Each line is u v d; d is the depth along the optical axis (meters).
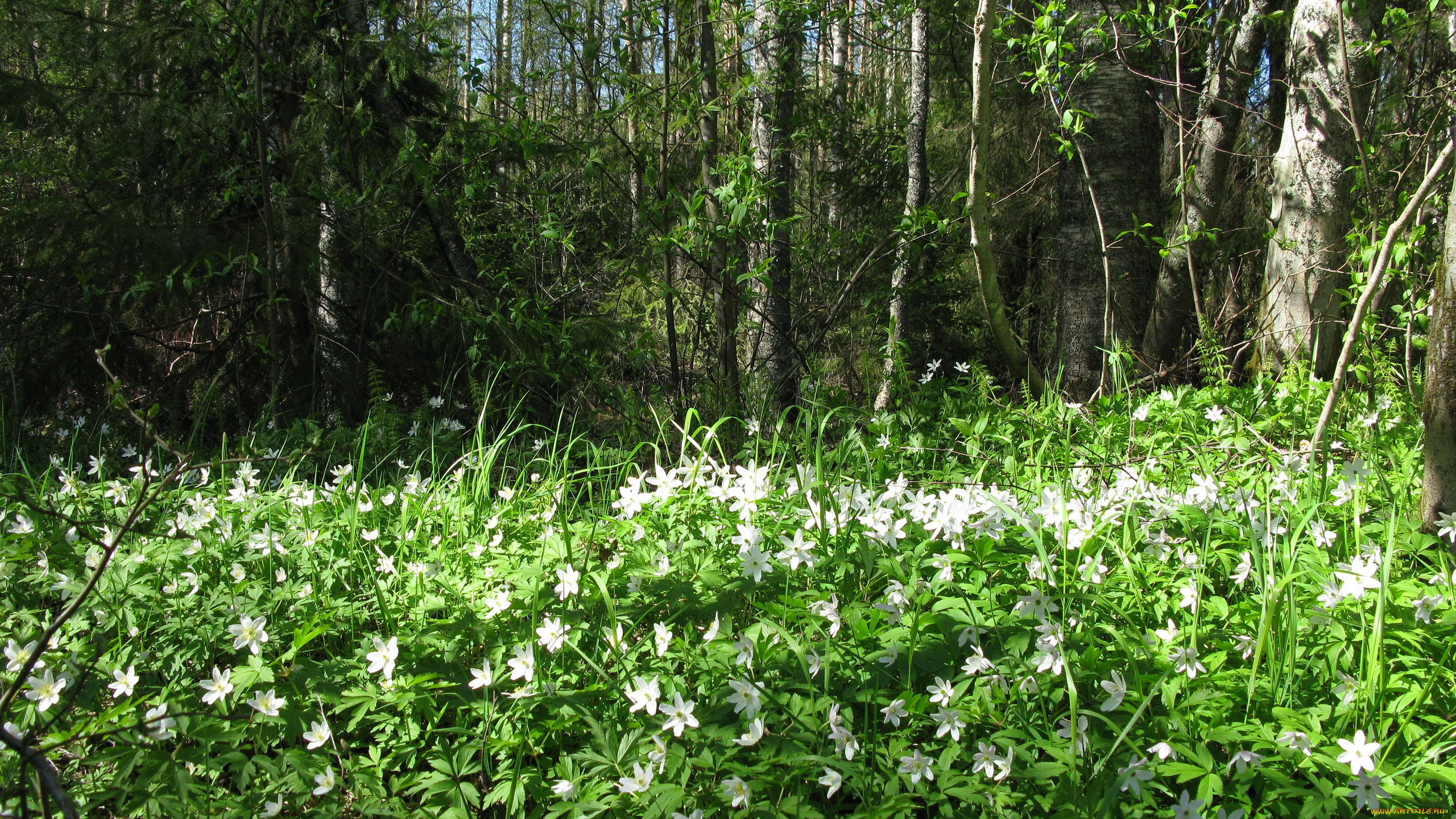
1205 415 5.41
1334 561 3.08
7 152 6.91
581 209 8.20
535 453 5.53
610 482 5.34
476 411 6.93
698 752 2.44
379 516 4.08
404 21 7.93
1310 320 6.58
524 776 2.49
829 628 2.75
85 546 3.61
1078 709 2.34
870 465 3.90
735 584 2.95
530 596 3.02
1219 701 2.37
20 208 6.50
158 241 6.57
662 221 6.32
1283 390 5.66
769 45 8.78
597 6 6.39
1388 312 6.67
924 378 6.53
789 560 2.96
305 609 3.26
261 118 6.60
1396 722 2.38
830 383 8.34
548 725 2.57
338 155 7.32
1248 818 2.14
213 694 2.63
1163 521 3.35
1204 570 3.11
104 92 7.04
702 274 7.15
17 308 6.54
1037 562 2.91
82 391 6.89
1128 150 7.29
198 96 7.27
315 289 7.50
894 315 7.64
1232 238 9.09
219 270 7.06
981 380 5.98
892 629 2.70
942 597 2.90
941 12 8.02
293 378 7.36
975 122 5.94
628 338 7.46
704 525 3.45
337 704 2.72
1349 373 5.90
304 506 3.95
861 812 2.22
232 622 3.12
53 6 6.96
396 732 2.76
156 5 7.14
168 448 2.36
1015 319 11.71
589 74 6.31
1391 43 6.36
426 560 3.60
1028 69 8.67
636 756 2.43
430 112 7.95
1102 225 6.80
